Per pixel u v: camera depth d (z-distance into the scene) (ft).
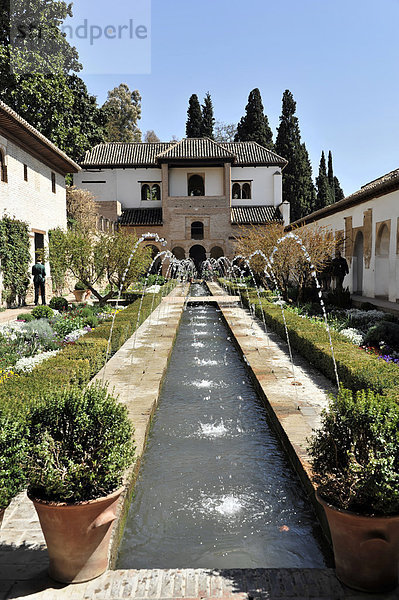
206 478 13.96
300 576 8.70
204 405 20.89
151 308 48.47
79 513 8.13
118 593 8.16
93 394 9.66
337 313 41.39
